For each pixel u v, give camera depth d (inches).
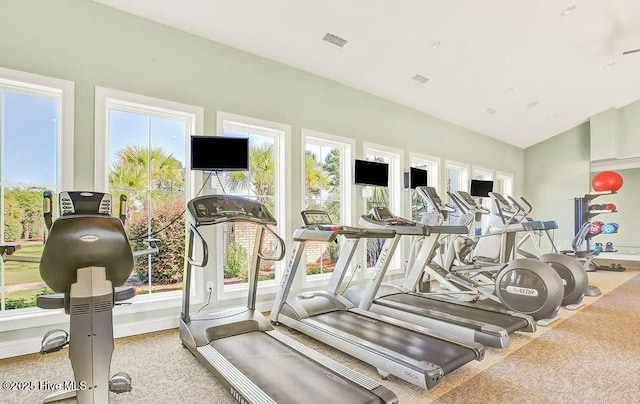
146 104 139.8
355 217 212.1
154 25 142.9
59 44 122.6
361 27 159.6
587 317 157.4
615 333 135.4
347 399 73.3
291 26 153.7
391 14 153.5
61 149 122.8
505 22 170.9
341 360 110.4
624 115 319.6
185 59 150.3
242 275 174.6
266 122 173.9
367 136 221.0
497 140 346.3
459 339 115.4
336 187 214.5
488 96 251.1
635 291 215.9
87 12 128.3
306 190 200.2
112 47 133.1
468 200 202.4
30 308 121.0
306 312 135.5
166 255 150.4
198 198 113.4
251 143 176.7
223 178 160.7
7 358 111.8
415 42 176.1
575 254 268.2
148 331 136.9
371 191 221.0
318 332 120.6
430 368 88.0
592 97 285.1
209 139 146.6
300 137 187.2
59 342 76.9
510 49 195.2
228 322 117.6
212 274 153.9
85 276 70.5
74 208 78.4
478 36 178.4
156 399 86.4
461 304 155.6
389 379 96.7
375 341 108.1
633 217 351.6
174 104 146.3
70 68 124.6
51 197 82.5
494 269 180.1
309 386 79.3
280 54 173.8
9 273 119.7
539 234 226.4
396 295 171.6
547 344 123.6
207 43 156.6
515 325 127.8
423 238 178.5
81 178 126.0
